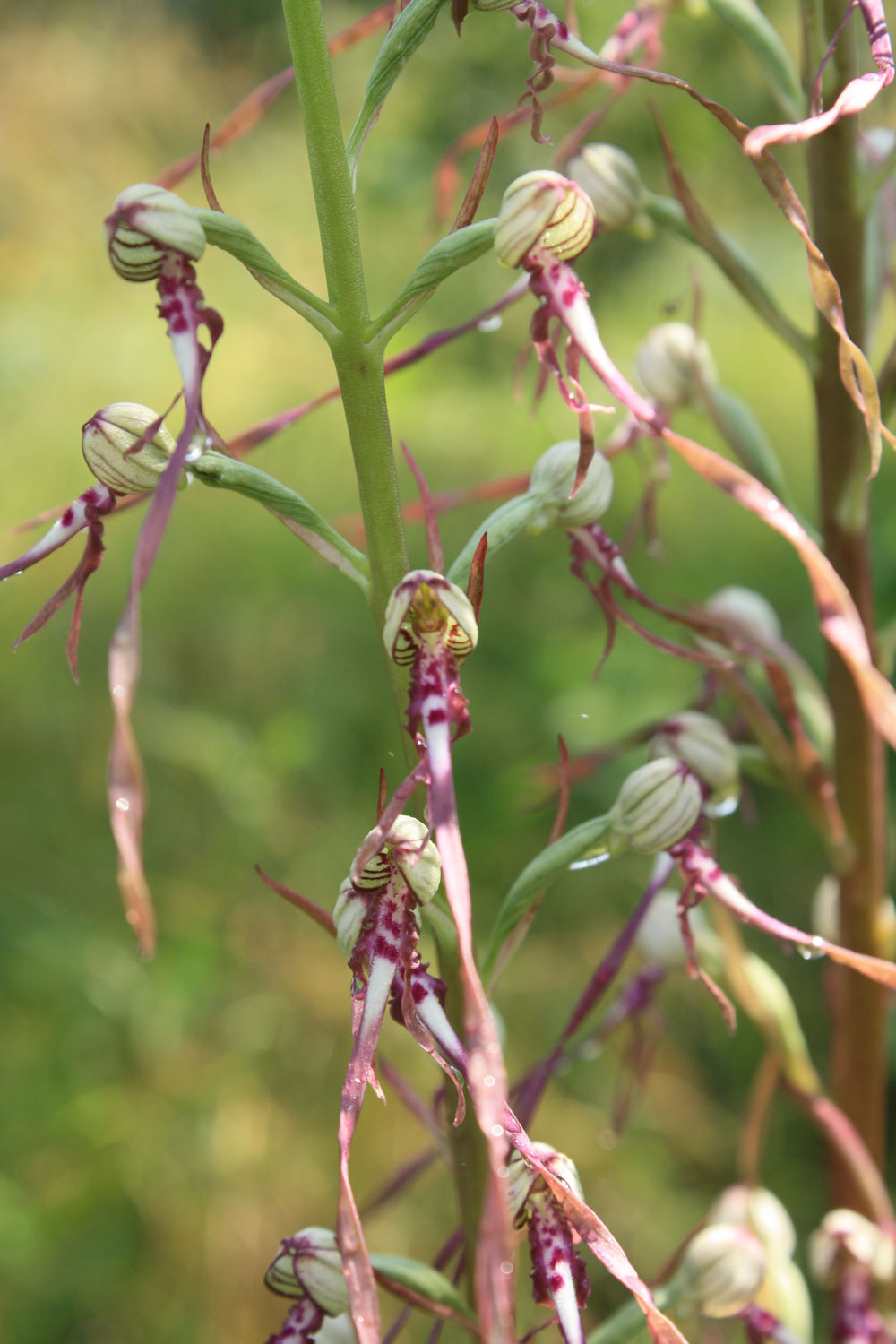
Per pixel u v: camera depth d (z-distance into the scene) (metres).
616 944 0.35
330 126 0.29
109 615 0.85
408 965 0.29
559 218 0.30
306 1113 0.57
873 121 0.56
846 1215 0.38
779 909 0.63
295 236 1.27
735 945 0.38
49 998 0.60
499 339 1.17
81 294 1.22
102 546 0.31
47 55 1.43
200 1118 0.56
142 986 0.60
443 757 0.29
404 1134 0.56
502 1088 0.26
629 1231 0.54
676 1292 0.35
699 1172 0.56
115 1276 0.51
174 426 1.07
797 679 0.38
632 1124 0.57
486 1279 0.26
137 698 0.76
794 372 1.19
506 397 1.11
